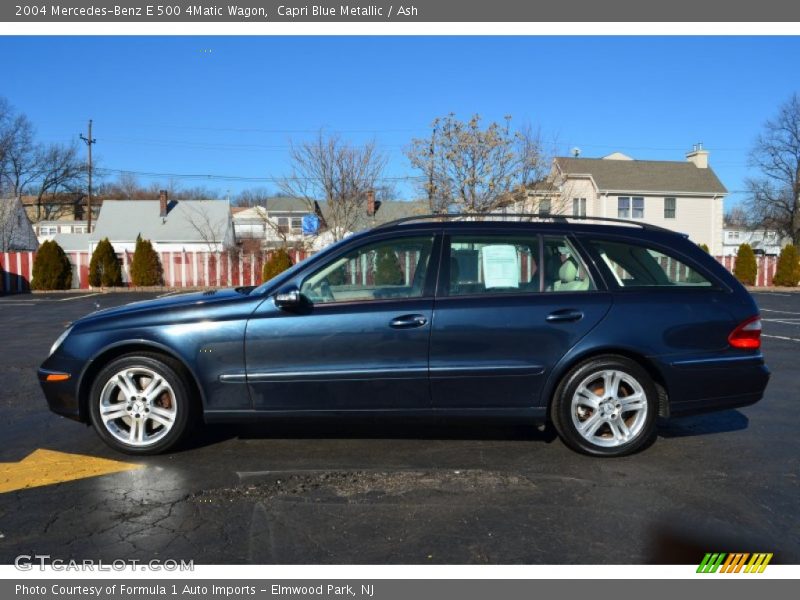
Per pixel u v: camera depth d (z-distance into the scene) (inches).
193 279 1114.1
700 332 172.7
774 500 147.8
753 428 205.9
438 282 173.3
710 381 173.0
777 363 331.3
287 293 167.2
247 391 170.6
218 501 145.7
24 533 130.5
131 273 1087.6
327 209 1227.2
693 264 179.2
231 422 172.9
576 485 155.6
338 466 167.6
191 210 1855.3
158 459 172.9
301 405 170.9
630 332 170.1
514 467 167.5
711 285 178.1
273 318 170.2
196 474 162.1
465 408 171.2
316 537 129.0
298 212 1897.1
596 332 169.6
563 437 174.6
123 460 172.2
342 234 1056.2
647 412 172.7
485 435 193.8
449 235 178.1
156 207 1860.2
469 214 185.2
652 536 130.3
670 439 193.2
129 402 174.4
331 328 169.2
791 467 169.5
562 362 169.6
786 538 130.2
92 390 173.9
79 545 125.9
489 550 124.3
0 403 236.5
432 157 889.5
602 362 170.7
